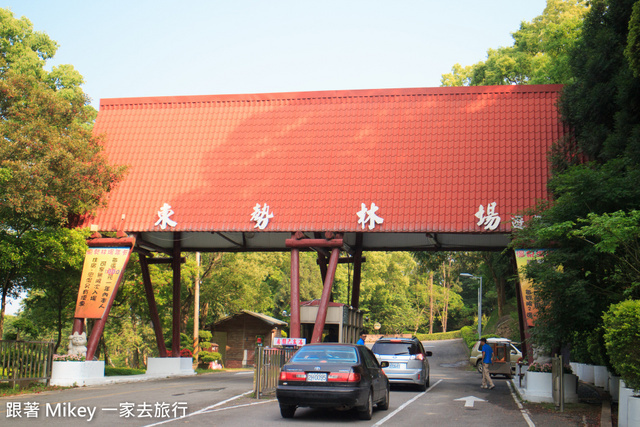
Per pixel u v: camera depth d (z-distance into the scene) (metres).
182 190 26.95
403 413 13.92
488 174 25.23
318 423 11.93
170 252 31.08
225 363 49.84
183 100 28.94
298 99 28.14
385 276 80.94
